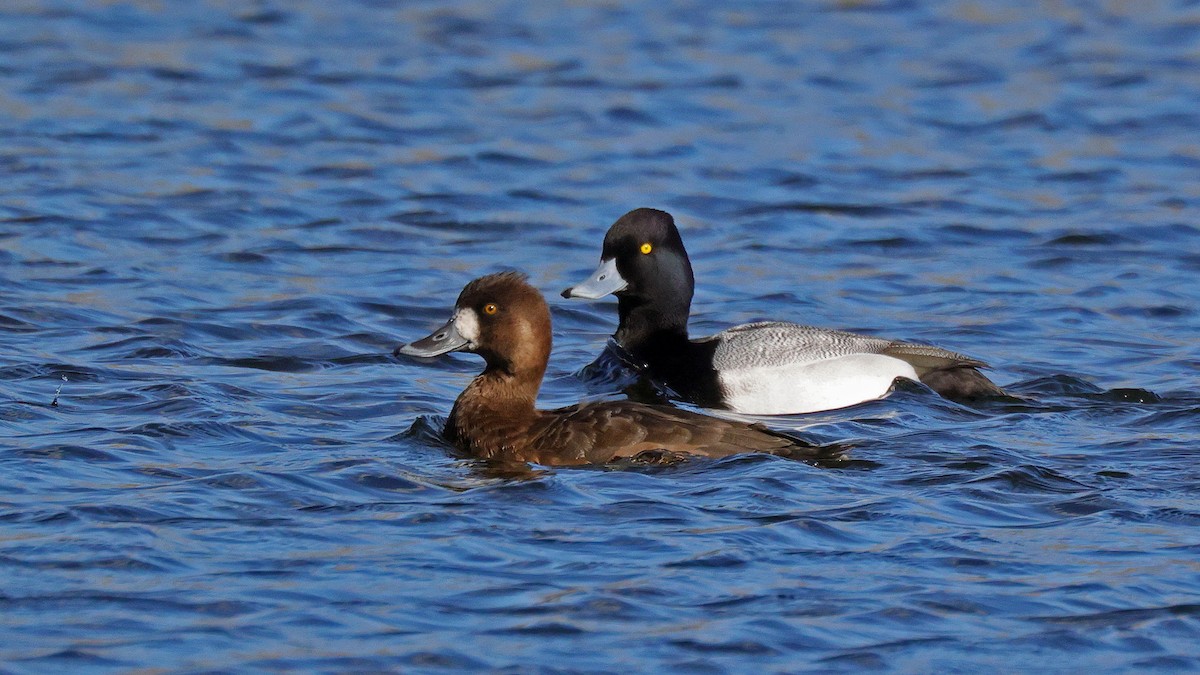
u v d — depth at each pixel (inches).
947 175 886.4
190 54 1113.4
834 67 1127.6
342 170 865.5
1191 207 820.0
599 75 1090.7
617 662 305.7
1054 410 495.5
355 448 439.5
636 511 381.4
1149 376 546.0
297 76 1066.7
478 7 1284.4
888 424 478.0
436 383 528.4
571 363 578.2
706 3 1316.4
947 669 307.0
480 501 389.1
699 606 330.0
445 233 765.3
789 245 759.7
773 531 369.7
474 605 328.5
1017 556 358.6
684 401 549.0
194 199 799.1
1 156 856.9
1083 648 316.2
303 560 348.8
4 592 328.5
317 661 303.1
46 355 539.8
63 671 297.1
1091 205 825.5
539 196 831.1
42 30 1166.3
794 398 530.0
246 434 449.4
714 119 997.8
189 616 320.5
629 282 575.2
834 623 324.2
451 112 997.2
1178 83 1088.2
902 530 372.5
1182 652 314.8
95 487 392.2
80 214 760.3
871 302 666.8
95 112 960.9
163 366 532.7
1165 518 383.9
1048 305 654.5
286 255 713.0
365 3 1285.7
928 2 1325.0
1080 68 1129.4
